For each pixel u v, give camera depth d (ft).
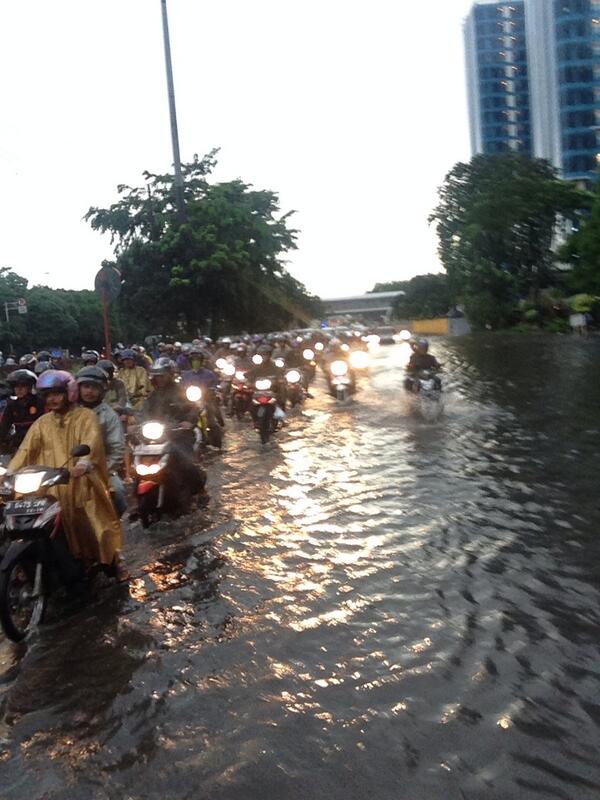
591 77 275.18
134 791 11.44
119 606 18.86
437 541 22.16
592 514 24.20
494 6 327.88
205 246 115.03
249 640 16.30
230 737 12.69
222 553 22.34
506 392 60.23
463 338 189.67
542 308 200.13
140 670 15.31
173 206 122.62
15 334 226.38
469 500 26.53
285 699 13.79
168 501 25.91
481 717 12.93
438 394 48.03
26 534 17.65
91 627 17.70
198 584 19.93
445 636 15.98
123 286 121.39
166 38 98.43
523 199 189.98
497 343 147.33
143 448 25.32
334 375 60.03
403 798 10.91
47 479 17.95
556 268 211.41
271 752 12.17
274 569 20.66
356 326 211.41
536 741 12.19
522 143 334.03
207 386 41.24
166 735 12.88
